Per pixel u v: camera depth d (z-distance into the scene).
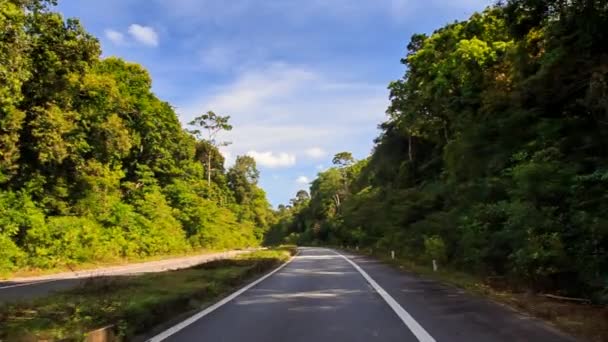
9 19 19.27
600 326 8.77
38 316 9.45
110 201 47.09
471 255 20.14
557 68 16.61
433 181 44.84
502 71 25.94
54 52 29.97
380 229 54.12
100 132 41.00
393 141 62.78
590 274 11.95
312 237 117.88
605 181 13.12
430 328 9.09
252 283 19.88
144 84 59.75
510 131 21.59
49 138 31.66
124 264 37.75
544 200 14.21
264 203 140.12
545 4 14.96
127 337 8.31
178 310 11.55
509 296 13.67
